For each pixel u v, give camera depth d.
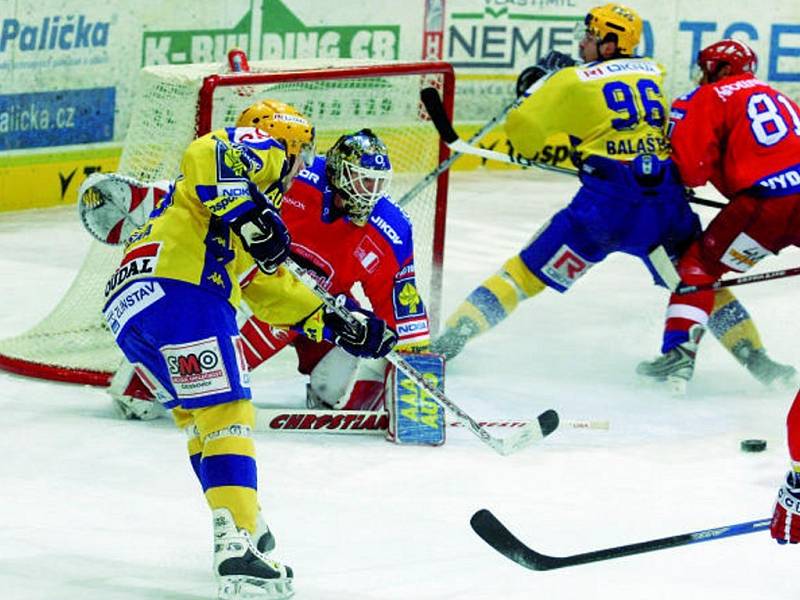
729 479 13.71
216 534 10.18
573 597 10.64
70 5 25.14
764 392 16.97
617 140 16.59
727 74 16.91
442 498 12.84
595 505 12.82
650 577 11.11
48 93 25.19
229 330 10.47
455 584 10.81
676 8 30.83
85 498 12.45
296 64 17.42
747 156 16.48
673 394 16.64
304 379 16.72
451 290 21.53
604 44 17.05
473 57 29.97
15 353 16.50
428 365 14.66
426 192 18.17
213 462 10.28
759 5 31.22
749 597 10.77
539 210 27.44
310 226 14.30
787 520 9.66
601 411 15.93
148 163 16.11
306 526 11.95
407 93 19.02
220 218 10.13
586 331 19.59
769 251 16.72
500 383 16.95
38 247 22.83
